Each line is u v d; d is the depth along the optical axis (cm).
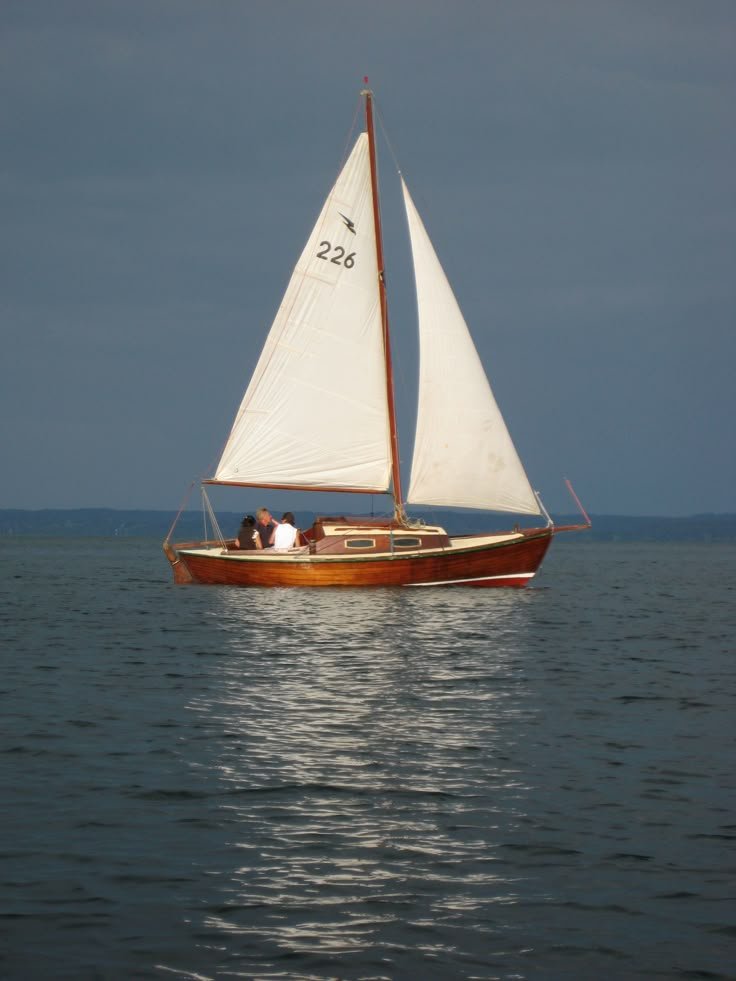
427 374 7588
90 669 4331
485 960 1664
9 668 4350
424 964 1648
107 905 1834
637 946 1714
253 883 1934
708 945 1719
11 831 2189
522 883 1953
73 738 2992
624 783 2592
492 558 7600
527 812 2350
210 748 2889
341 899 1873
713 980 1611
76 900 1852
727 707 3616
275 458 7894
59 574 12481
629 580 12638
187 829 2212
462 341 7575
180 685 3934
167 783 2538
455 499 7631
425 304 7569
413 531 7519
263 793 2462
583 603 8250
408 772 2658
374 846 2127
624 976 1620
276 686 3922
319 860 2048
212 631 5709
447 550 7512
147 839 2152
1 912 1802
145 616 6556
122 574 12519
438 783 2562
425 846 2130
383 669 4372
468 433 7588
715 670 4544
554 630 6025
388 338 7862
